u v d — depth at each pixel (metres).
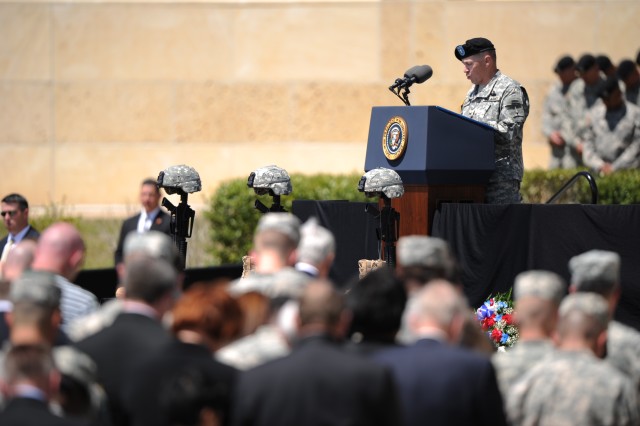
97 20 66.00
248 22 65.50
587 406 19.62
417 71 38.50
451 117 37.03
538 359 20.83
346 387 18.27
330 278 44.88
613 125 52.84
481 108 39.06
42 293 20.03
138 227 49.38
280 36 65.44
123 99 66.06
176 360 19.36
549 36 63.97
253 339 21.11
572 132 57.78
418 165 36.69
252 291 21.98
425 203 37.47
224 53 65.69
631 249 35.25
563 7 63.94
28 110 66.12
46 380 17.64
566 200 48.75
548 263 36.78
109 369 20.98
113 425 20.92
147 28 65.88
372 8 65.00
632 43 63.78
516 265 37.31
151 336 21.12
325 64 65.25
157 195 49.47
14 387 17.56
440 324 19.98
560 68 58.25
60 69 66.12
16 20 66.00
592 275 22.66
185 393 17.59
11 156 66.12
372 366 18.48
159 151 66.00
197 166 65.81
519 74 64.12
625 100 52.94
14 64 66.06
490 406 19.36
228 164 65.75
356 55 65.12
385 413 18.34
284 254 23.58
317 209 46.09
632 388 19.81
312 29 65.25
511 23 64.06
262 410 18.36
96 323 23.16
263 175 39.34
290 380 18.38
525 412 19.97
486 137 37.56
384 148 37.91
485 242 37.44
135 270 21.58
